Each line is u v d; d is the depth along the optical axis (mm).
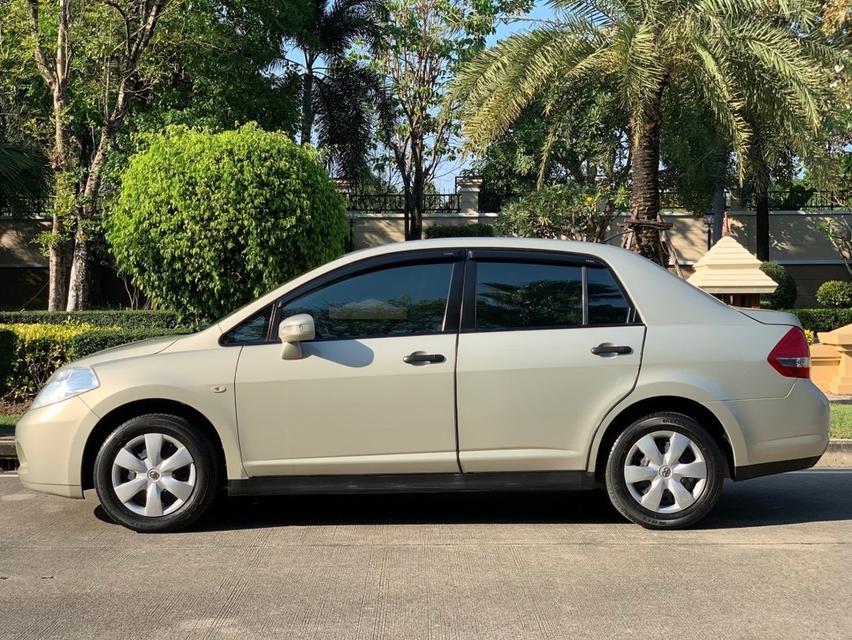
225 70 20078
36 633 4051
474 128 12250
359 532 5719
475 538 5570
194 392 5492
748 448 5586
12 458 7930
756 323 5730
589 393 5531
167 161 10945
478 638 3971
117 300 27484
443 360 5516
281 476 5551
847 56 12102
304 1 22156
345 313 5660
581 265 5750
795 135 11766
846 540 5500
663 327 5633
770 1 11461
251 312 5688
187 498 5594
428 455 5523
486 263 5738
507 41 12211
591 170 24500
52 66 17984
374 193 29578
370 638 3979
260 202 10789
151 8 17375
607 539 5520
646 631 4039
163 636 4012
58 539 5555
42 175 16141
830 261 29031
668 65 11836
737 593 4535
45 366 11055
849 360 12820
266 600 4469
